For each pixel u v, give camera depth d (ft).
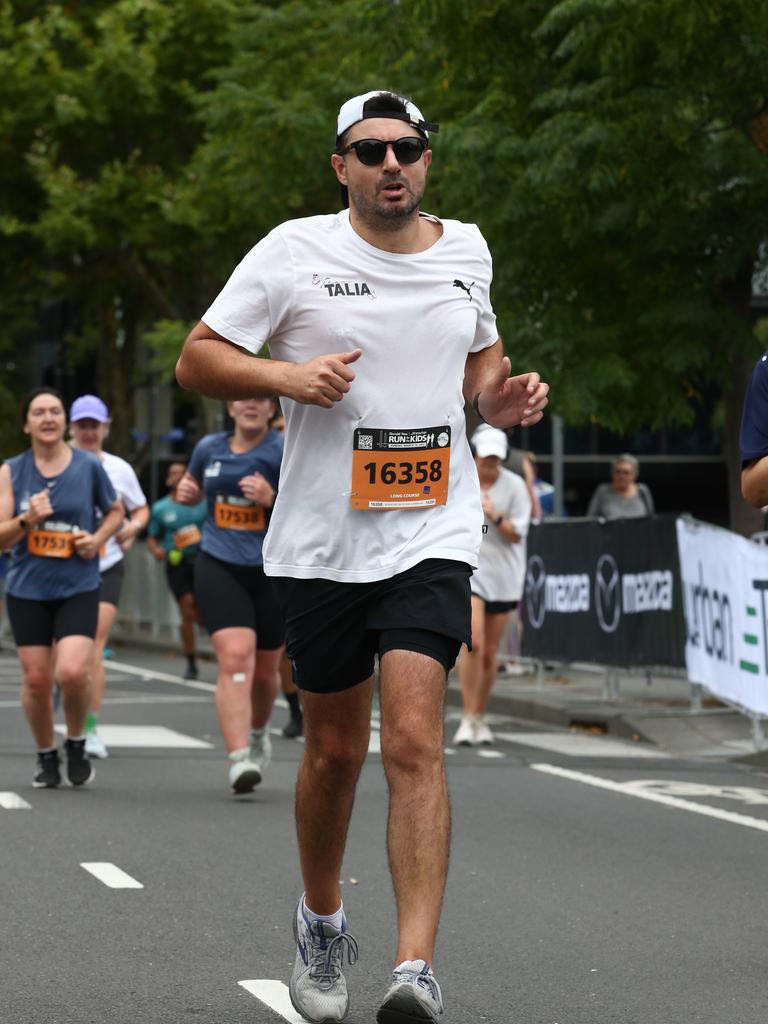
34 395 42.63
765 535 58.65
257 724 43.86
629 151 62.49
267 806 40.86
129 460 151.23
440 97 71.67
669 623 61.57
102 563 50.72
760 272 66.59
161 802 41.27
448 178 67.05
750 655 53.47
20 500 42.65
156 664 101.45
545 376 66.85
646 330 66.74
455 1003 23.52
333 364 20.54
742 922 28.84
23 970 25.00
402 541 21.40
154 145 135.54
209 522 42.57
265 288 21.42
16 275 147.54
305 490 21.59
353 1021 22.40
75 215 130.62
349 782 21.93
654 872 33.32
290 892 30.81
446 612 21.08
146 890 30.83
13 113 131.75
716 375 65.92
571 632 69.72
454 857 34.78
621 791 44.60
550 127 62.95
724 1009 23.26
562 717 63.98
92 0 134.62
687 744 55.77
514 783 45.96
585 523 68.08
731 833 38.01
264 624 42.93
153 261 140.77
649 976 25.09
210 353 21.24
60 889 30.83
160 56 130.82
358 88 93.81
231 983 24.34
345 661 21.61
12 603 43.09
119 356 150.41
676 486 207.82
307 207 106.01
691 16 59.36
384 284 21.59
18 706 68.69
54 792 42.80
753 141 63.31
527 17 65.46
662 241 63.46
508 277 66.95
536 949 26.84
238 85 99.81
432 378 21.57
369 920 28.84
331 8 98.43
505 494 54.70
